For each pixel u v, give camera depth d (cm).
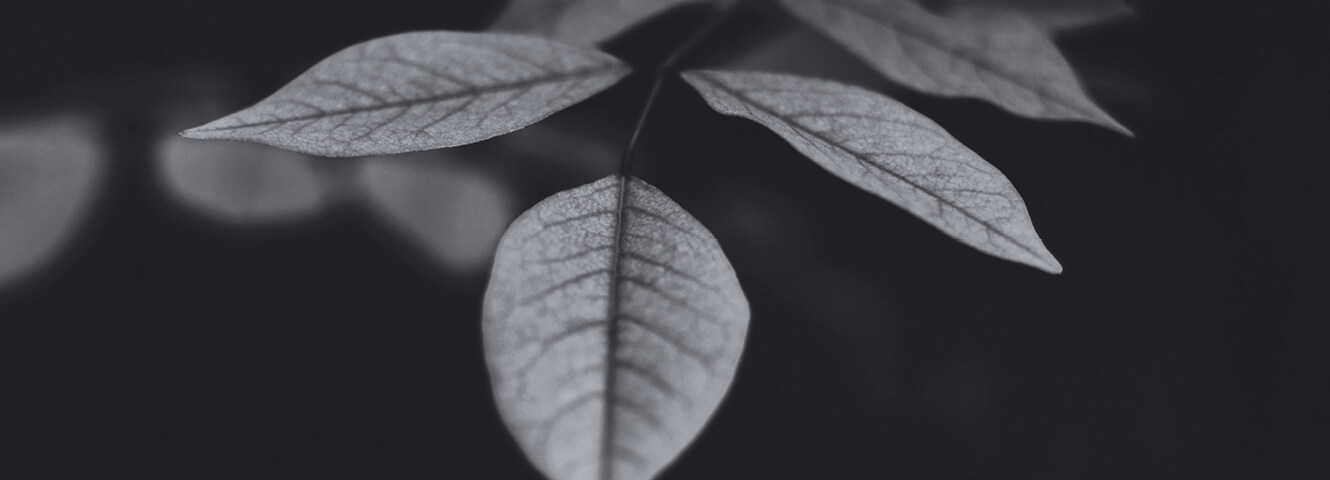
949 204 24
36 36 39
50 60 39
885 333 40
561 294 23
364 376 44
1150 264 37
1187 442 37
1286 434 37
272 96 25
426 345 44
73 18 39
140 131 39
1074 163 37
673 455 22
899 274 40
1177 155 36
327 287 44
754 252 40
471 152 38
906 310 40
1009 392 39
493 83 26
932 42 29
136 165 39
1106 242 37
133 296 43
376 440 45
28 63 39
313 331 44
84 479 44
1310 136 36
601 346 23
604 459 22
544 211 24
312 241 43
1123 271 38
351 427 45
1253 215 36
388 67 26
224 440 44
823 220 40
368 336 44
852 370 40
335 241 43
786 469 41
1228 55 35
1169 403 37
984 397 39
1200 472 37
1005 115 36
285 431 45
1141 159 37
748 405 41
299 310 44
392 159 37
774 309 40
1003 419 39
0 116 38
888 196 24
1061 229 37
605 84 27
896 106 26
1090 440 38
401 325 44
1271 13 35
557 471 22
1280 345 37
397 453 45
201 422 45
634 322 23
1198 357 37
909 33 29
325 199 37
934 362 40
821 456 41
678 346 23
